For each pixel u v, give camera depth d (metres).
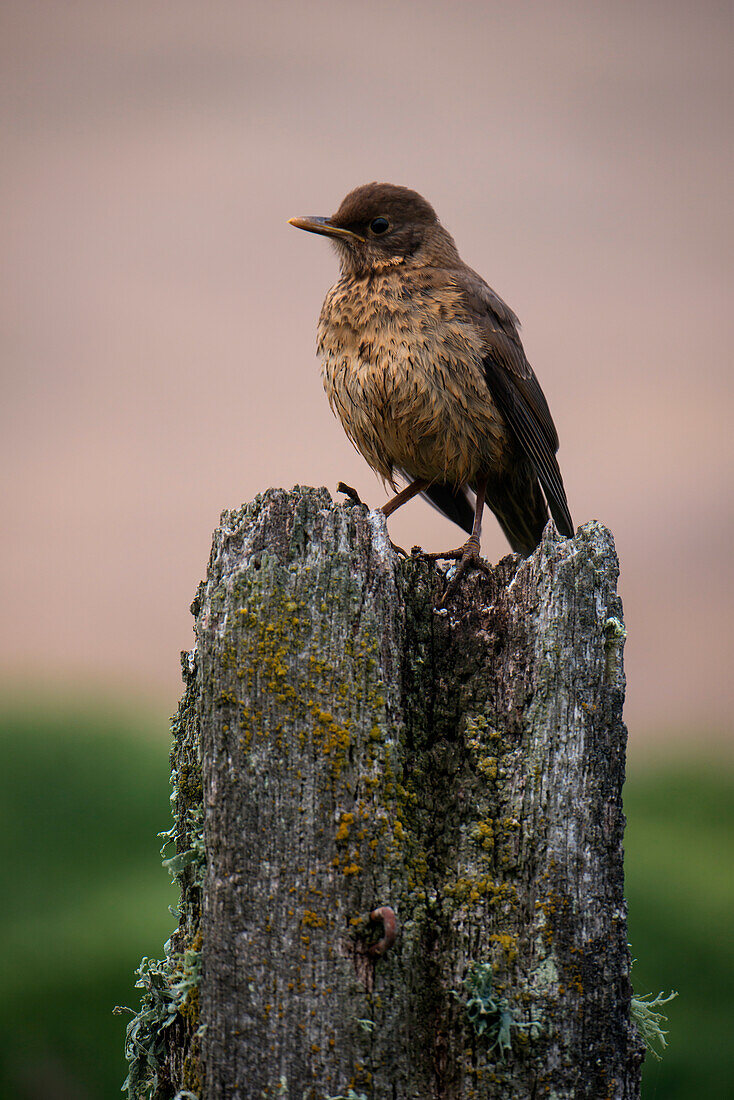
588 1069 5.21
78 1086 9.45
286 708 5.30
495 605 5.68
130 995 10.41
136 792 14.59
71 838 13.19
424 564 5.78
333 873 5.18
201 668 5.51
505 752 5.47
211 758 5.36
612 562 5.60
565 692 5.45
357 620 5.38
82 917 11.53
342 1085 5.06
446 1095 5.17
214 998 5.20
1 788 14.45
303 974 5.12
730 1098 9.42
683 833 14.06
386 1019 5.11
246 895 5.20
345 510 5.61
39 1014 10.05
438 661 5.61
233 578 5.46
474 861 5.36
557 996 5.20
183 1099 5.31
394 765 5.29
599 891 5.34
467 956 5.25
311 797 5.23
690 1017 10.26
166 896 12.00
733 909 11.85
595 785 5.40
